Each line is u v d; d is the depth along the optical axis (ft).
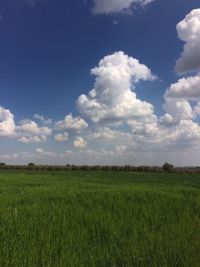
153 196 69.10
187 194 78.38
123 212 50.44
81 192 72.02
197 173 233.96
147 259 29.22
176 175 192.54
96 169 265.34
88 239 35.40
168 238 35.76
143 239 35.53
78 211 48.60
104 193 70.79
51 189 79.82
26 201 59.77
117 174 191.52
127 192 73.00
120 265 28.68
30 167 277.44
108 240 35.40
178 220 46.57
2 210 47.88
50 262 27.25
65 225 39.58
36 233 35.86
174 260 28.84
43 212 47.26
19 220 41.45
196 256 29.35
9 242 32.12
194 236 36.35
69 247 31.63
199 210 56.39
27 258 27.84
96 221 42.93
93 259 28.53
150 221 44.80
